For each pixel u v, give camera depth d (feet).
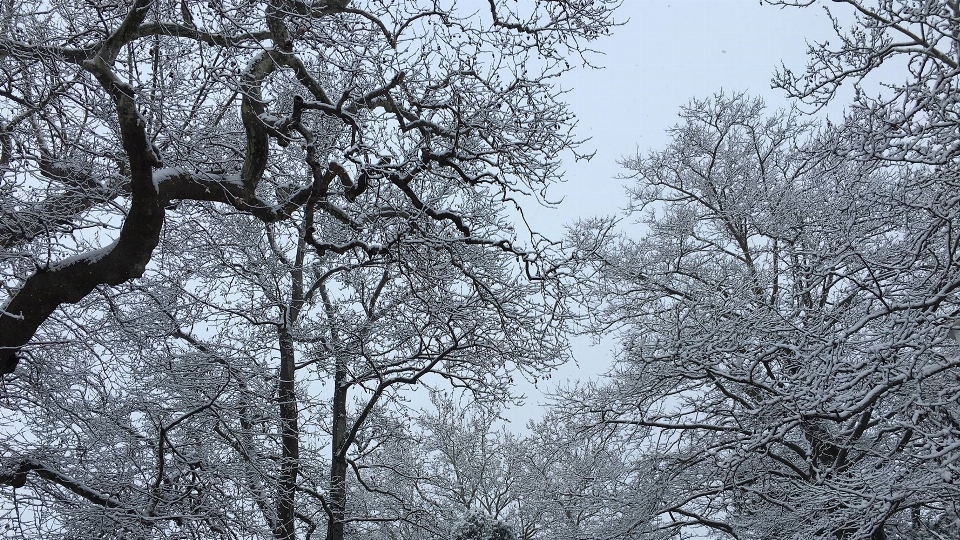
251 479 41.06
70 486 31.99
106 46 23.49
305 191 29.53
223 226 44.09
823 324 35.99
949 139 27.73
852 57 29.04
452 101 32.09
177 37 29.07
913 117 28.50
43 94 28.22
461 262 35.47
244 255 45.65
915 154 29.25
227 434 41.39
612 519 47.32
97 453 35.65
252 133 27.17
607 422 45.55
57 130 28.50
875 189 33.58
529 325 39.45
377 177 30.25
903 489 30.32
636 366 47.34
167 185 26.11
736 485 40.45
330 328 47.47
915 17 27.89
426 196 41.60
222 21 26.48
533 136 33.40
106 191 30.04
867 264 32.12
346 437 47.50
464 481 73.56
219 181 27.61
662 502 44.86
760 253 51.01
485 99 32.94
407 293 44.96
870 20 28.81
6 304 26.63
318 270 48.98
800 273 35.78
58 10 30.17
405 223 34.81
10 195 29.01
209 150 34.09
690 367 42.63
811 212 45.16
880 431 34.71
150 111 28.55
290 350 47.06
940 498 31.37
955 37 27.40
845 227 34.14
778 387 38.29
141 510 33.88
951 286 29.50
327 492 46.75
